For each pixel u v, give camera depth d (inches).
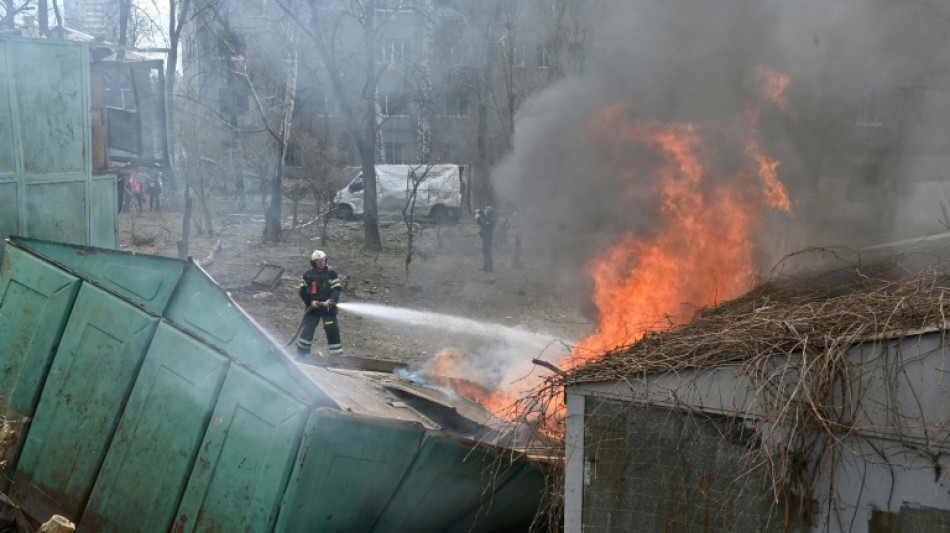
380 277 682.8
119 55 436.5
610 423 167.2
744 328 168.4
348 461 180.9
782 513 150.4
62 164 312.0
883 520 142.4
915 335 140.1
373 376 279.6
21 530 196.4
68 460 208.7
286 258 733.9
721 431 156.2
